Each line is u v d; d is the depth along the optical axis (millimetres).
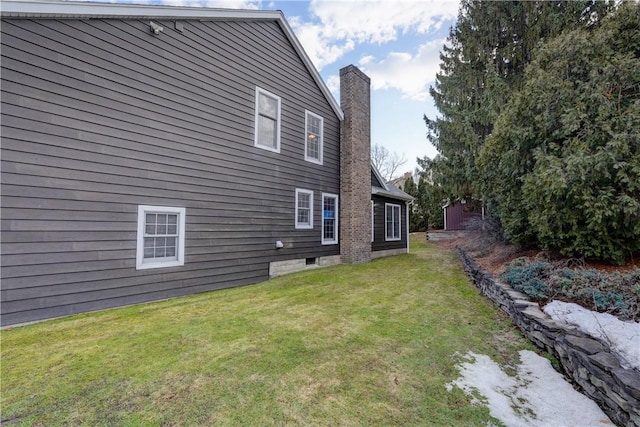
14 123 3797
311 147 8859
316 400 2264
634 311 2924
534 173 4578
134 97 4941
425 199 24016
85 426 1946
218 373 2621
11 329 3637
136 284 4871
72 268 4223
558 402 2275
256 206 7004
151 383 2451
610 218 4020
